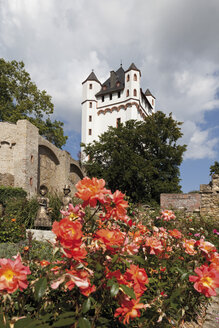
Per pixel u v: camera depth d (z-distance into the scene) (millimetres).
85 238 1585
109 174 28125
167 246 2609
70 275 1180
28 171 19250
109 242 1464
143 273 1480
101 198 1449
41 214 9266
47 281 1266
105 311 1693
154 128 29688
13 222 7980
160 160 28609
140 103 44688
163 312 1680
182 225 4711
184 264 2375
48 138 33031
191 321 2678
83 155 38938
